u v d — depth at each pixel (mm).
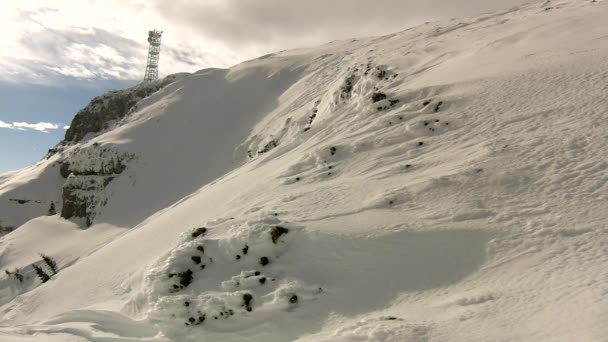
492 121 12133
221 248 8711
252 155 36750
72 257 33438
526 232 6625
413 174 10570
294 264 7797
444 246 6996
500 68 16562
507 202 7746
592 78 12531
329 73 41219
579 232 6191
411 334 4891
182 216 16594
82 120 67250
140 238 16375
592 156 8578
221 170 38781
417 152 12180
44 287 16234
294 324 6602
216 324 7090
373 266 7137
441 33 34438
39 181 52250
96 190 43250
